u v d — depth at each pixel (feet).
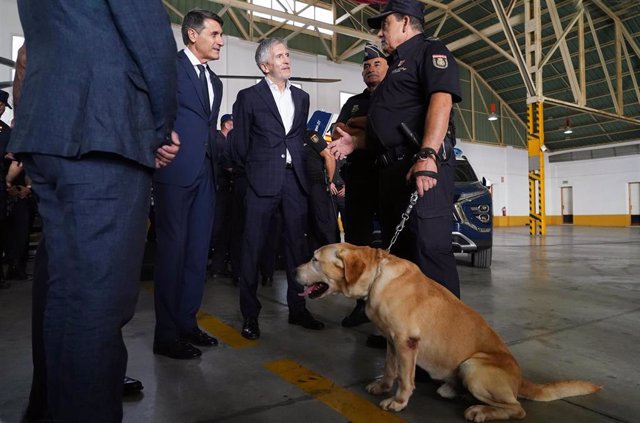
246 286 7.96
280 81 8.43
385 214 6.95
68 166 3.21
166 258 6.76
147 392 5.42
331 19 51.83
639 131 66.18
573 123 69.77
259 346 7.39
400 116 6.38
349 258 5.42
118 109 3.28
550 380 5.94
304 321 8.60
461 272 15.83
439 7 46.88
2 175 12.21
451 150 6.24
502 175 71.67
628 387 5.70
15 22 34.01
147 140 3.52
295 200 8.60
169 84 3.57
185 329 7.35
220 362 6.57
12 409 4.88
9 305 10.12
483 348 5.03
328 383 5.79
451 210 6.26
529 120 41.29
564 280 14.02
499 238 37.63
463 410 5.05
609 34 54.34
